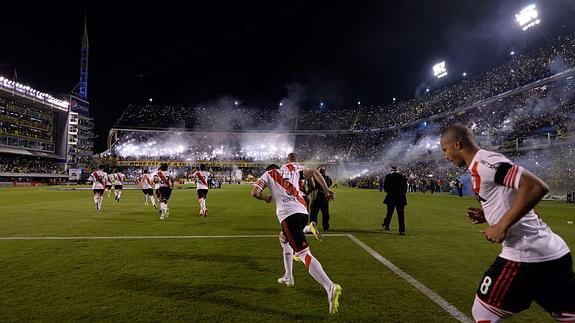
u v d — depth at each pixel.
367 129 74.06
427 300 4.49
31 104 60.38
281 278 5.25
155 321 3.83
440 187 38.88
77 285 5.07
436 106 58.19
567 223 12.12
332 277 5.51
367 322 3.83
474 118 49.50
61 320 3.85
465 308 4.23
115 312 4.07
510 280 2.40
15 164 56.03
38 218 13.05
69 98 68.00
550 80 34.47
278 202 4.60
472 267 6.11
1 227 10.78
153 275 5.59
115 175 22.00
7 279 5.36
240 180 69.38
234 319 3.89
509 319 4.00
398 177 9.70
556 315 2.43
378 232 9.98
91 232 9.88
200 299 4.52
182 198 24.75
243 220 12.55
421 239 8.85
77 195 27.77
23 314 4.01
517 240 2.40
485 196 2.51
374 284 5.15
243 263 6.39
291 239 4.39
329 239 8.84
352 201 21.98
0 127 55.22
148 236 9.21
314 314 4.04
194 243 8.27
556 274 2.35
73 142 67.94
